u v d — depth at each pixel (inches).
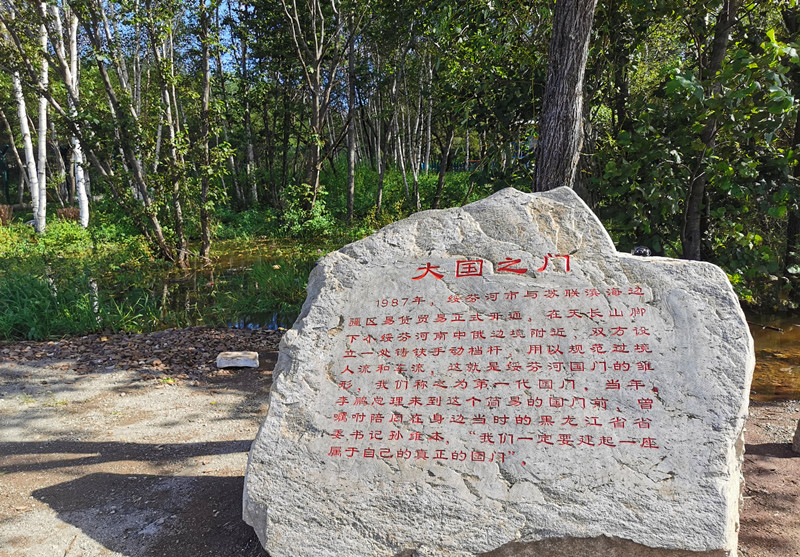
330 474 103.2
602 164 252.4
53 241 574.6
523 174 253.9
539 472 98.0
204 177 507.5
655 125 241.3
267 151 904.9
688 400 99.5
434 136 994.7
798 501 127.3
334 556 97.9
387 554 96.8
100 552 114.0
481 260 118.3
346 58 754.2
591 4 168.4
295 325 119.6
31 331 268.5
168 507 130.0
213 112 503.2
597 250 114.9
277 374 114.6
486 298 114.6
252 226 732.0
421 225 124.7
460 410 105.7
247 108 812.6
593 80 261.7
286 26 666.8
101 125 450.6
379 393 109.7
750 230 282.2
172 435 170.2
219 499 133.0
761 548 111.4
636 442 97.8
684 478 93.9
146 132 474.3
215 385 214.8
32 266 429.4
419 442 104.1
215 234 655.8
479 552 94.6
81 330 282.0
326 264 124.4
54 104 442.9
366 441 105.4
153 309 330.0
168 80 469.7
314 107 655.1
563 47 171.5
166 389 208.7
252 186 877.2
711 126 229.0
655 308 107.5
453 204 725.9
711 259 266.5
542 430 101.4
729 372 100.3
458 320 113.6
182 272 468.1
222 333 286.7
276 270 420.2
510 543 94.3
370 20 617.6
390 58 643.5
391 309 117.0
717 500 91.7
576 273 113.3
